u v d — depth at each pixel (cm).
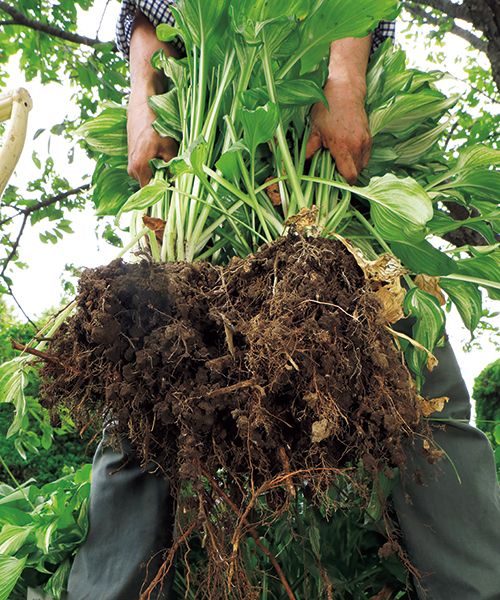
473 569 95
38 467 425
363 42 113
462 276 102
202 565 113
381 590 113
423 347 83
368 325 77
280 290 78
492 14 182
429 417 101
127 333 81
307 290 77
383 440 78
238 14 93
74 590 104
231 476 83
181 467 76
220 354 80
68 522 117
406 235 87
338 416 77
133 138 115
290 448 78
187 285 82
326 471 78
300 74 103
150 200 92
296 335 74
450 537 97
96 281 82
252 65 101
